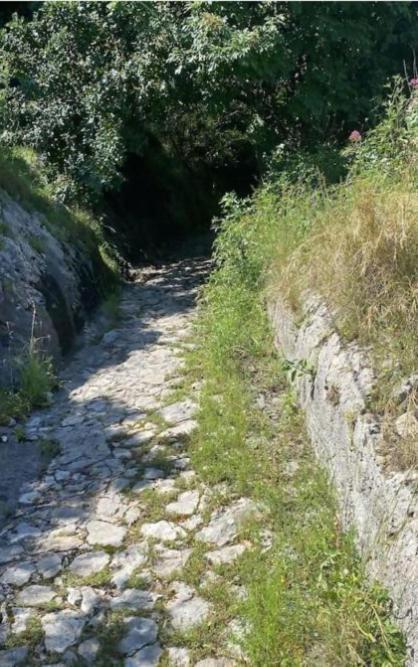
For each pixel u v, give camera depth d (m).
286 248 6.49
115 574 3.90
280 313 5.90
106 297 9.01
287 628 3.27
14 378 6.09
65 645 3.44
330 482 4.23
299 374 4.98
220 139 15.66
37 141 10.59
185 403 5.79
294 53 10.14
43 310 7.00
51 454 5.22
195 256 12.41
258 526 4.09
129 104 10.99
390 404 3.70
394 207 4.84
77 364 6.98
